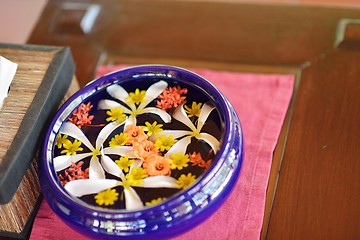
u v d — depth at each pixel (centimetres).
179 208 60
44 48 78
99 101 75
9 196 65
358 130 77
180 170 65
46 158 67
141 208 60
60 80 75
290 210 69
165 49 94
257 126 80
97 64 93
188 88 73
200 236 68
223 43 94
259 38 93
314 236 67
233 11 99
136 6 102
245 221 69
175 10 100
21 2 122
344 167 73
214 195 62
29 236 72
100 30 99
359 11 94
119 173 66
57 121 70
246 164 75
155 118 72
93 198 64
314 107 81
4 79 72
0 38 114
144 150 68
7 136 68
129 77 75
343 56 87
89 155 69
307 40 91
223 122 67
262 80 86
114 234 61
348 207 69
